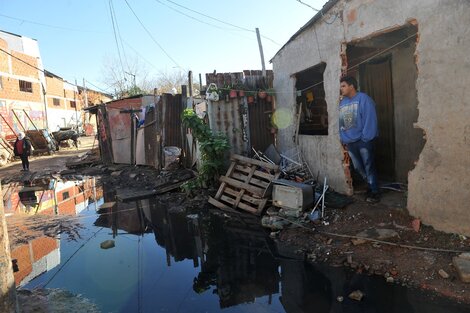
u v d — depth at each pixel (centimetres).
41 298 399
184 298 393
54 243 593
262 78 923
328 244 467
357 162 568
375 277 384
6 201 972
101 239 607
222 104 853
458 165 394
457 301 323
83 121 3922
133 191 945
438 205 421
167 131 1141
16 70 2427
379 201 546
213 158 807
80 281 446
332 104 614
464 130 384
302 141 748
